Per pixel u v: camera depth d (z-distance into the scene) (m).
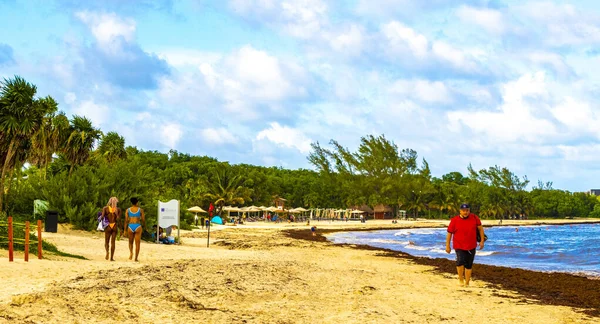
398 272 17.61
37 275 11.16
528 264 24.19
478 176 168.00
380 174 142.62
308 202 132.38
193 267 14.02
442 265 21.09
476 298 11.74
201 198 95.75
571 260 26.64
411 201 146.38
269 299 10.21
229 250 25.14
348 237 52.72
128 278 11.33
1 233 16.30
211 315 8.41
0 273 10.93
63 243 20.16
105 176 28.81
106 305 8.60
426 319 8.88
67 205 27.42
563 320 9.41
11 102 27.31
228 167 109.25
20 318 7.43
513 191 166.25
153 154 125.69
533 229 98.12
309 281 12.97
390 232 69.88
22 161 30.05
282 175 143.88
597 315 10.05
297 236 48.41
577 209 177.62
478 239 13.86
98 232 27.20
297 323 8.17
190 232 43.44
